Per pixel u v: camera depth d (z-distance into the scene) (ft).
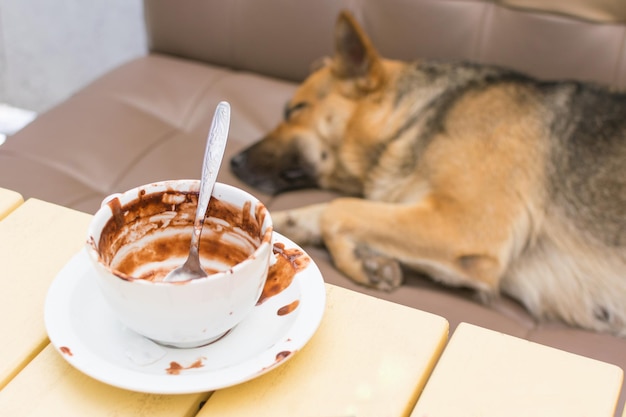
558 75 4.28
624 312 3.52
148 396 1.82
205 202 1.97
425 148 3.93
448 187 3.78
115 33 6.37
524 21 4.27
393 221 3.73
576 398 1.88
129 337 1.93
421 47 4.53
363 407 1.83
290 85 4.94
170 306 1.75
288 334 1.90
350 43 4.10
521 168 3.74
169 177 4.20
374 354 1.97
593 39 4.15
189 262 1.97
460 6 4.39
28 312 2.04
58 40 6.57
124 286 1.74
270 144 4.26
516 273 3.66
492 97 3.96
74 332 1.88
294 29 4.76
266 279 2.06
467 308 3.52
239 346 1.93
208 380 1.76
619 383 1.93
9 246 2.27
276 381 1.88
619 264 3.56
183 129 4.70
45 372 1.87
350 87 4.15
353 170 4.12
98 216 1.90
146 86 4.88
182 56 5.21
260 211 1.94
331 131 4.17
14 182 4.02
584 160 3.71
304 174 4.20
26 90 6.98
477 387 1.90
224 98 4.82
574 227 3.63
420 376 1.91
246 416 1.79
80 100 4.76
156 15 5.09
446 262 3.65
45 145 4.33
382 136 4.05
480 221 3.67
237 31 4.92
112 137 4.43
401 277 3.63
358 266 3.64
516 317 3.57
